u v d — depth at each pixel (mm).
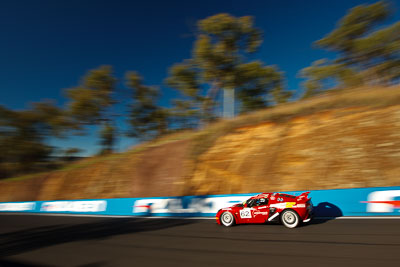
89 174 18375
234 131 14703
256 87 24938
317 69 20797
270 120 14031
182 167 14492
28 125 30094
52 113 30062
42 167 31578
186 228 8484
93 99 26391
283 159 11719
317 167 10578
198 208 10773
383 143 9797
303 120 12977
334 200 8586
